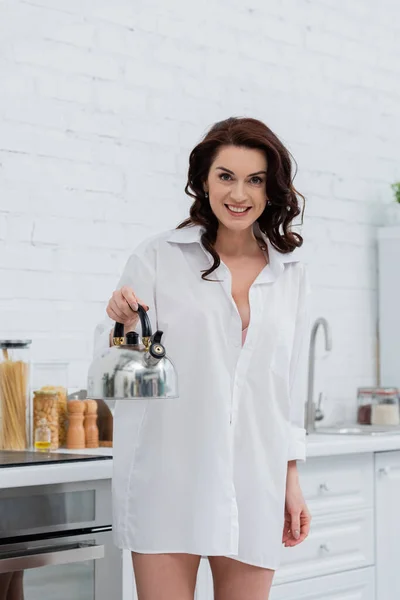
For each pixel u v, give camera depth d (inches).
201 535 93.0
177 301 95.8
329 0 194.7
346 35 197.9
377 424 187.2
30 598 113.5
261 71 182.4
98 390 84.2
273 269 98.6
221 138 95.2
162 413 94.9
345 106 197.3
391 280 198.8
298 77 188.7
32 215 149.3
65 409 139.3
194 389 94.5
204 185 98.5
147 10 164.9
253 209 95.8
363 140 200.4
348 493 155.0
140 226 163.0
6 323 145.7
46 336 150.4
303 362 102.0
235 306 95.7
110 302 90.4
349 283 195.9
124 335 90.6
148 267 97.7
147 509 94.5
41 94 150.9
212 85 174.1
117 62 160.6
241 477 96.3
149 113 164.7
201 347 94.7
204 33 173.2
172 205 167.6
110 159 159.2
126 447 96.7
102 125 158.4
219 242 99.7
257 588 97.4
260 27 182.4
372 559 158.4
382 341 200.4
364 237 199.5
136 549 95.0
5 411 134.1
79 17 155.9
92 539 119.6
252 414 96.7
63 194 153.1
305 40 190.2
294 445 100.7
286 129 186.2
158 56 166.2
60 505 117.0
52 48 152.4
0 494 111.5
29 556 112.3
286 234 100.9
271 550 96.7
